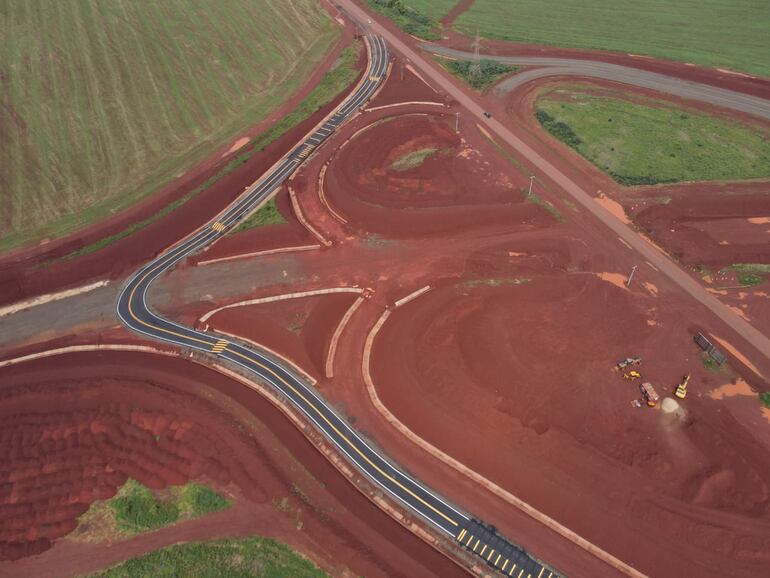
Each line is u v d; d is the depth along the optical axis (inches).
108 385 2377.0
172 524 1951.3
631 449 2041.1
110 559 1881.2
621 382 2268.7
